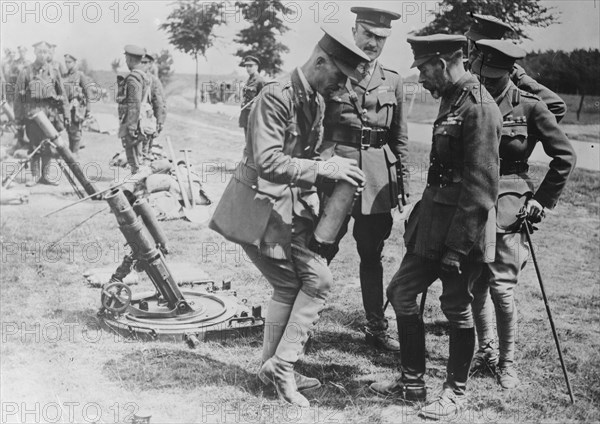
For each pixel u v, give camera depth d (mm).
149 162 6988
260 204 4238
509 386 4621
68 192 6992
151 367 4699
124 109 6816
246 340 5133
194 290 5797
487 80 4363
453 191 4098
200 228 6734
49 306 5328
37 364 4730
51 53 7105
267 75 6582
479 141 3926
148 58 6898
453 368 4293
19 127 7117
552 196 4500
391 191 4957
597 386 4691
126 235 5062
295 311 4320
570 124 7422
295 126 4188
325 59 4133
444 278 4195
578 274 6277
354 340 5281
